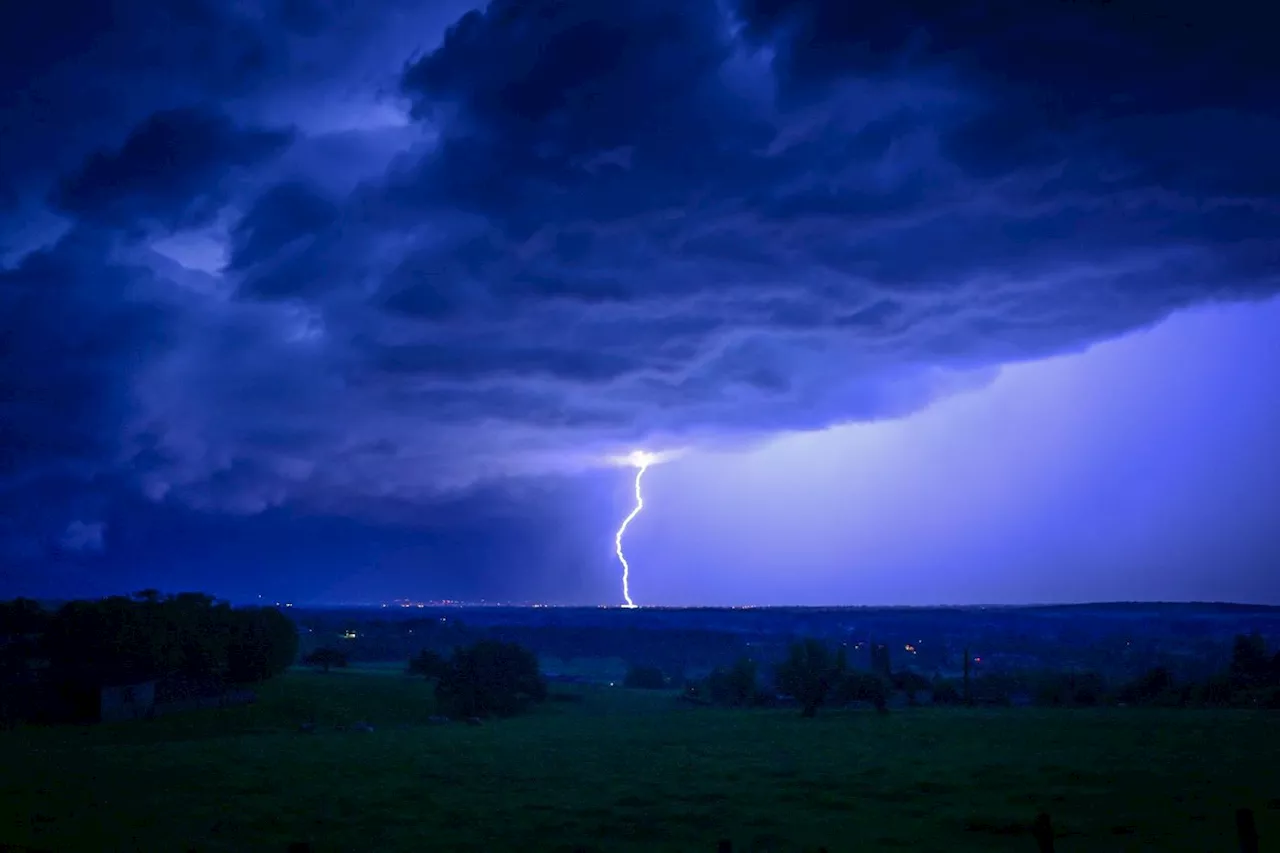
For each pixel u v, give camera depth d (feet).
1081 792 128.88
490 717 293.23
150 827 116.78
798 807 126.31
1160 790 128.47
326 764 173.27
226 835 112.78
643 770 162.71
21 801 133.59
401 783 150.82
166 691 283.59
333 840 110.32
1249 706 282.77
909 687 320.09
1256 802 118.42
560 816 122.62
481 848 106.11
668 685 450.71
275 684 340.39
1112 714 252.62
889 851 100.53
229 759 181.27
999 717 247.91
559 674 509.76
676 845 106.22
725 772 158.10
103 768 168.04
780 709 303.27
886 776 148.87
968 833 108.27
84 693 259.60
